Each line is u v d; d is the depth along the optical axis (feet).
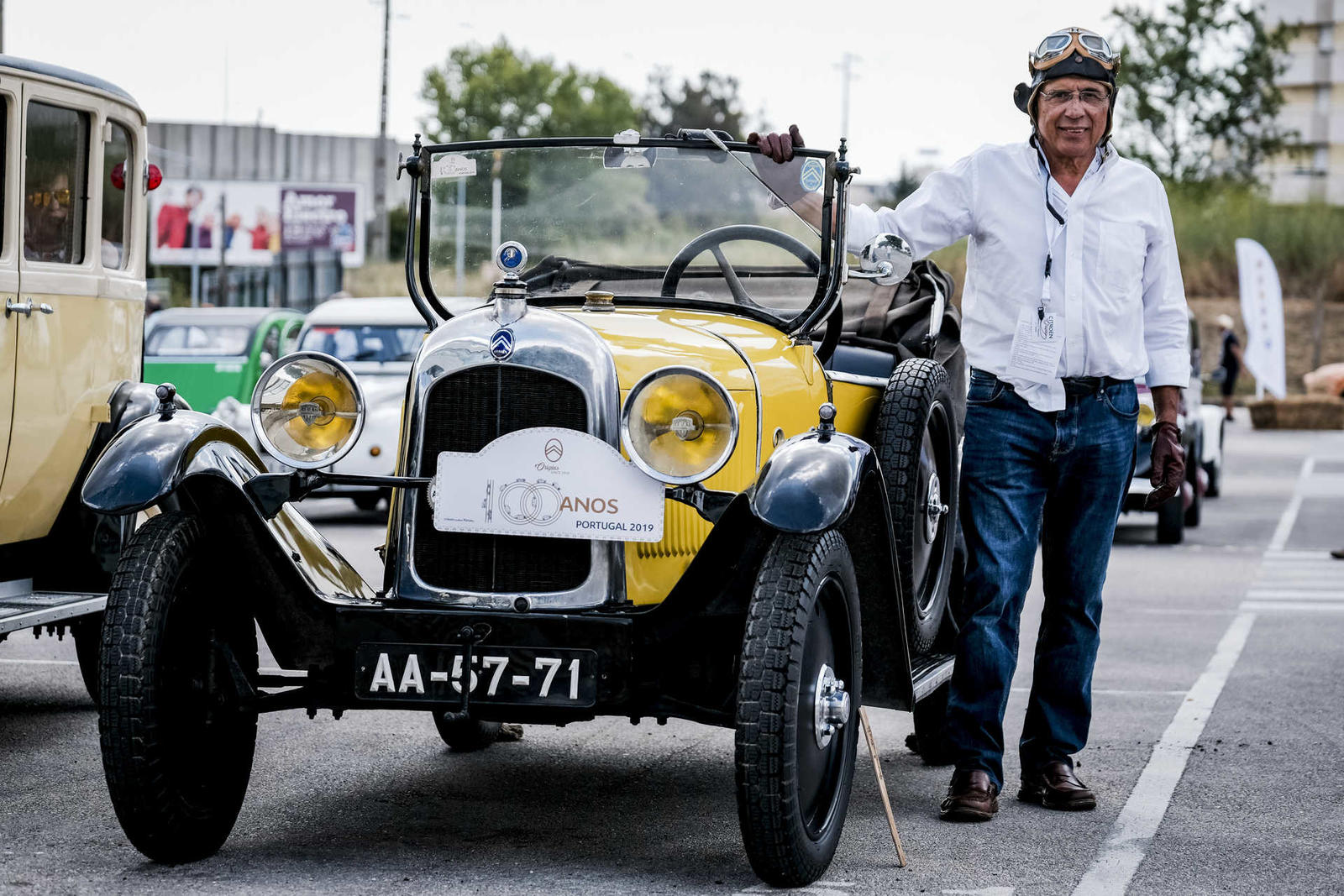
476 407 14.57
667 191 17.89
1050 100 16.31
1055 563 17.33
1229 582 38.50
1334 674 26.00
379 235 178.29
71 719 21.52
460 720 19.20
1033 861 15.12
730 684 15.11
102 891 13.64
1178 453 17.11
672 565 15.21
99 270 21.63
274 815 16.43
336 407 14.83
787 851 13.56
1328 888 14.34
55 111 20.77
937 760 19.80
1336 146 242.99
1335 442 95.09
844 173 17.16
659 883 14.11
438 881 14.07
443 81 275.80
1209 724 21.93
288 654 14.75
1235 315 155.84
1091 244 16.49
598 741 20.58
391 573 14.90
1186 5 186.80
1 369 19.57
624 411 14.10
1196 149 188.03
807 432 14.58
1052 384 16.49
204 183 165.99
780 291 17.65
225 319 56.54
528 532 14.30
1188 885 14.38
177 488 14.43
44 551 21.17
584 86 280.10
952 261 129.59
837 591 14.34
